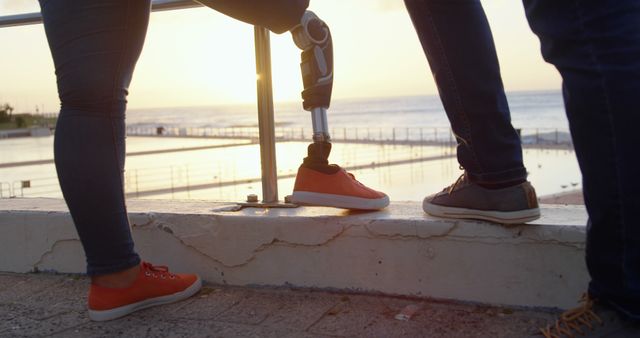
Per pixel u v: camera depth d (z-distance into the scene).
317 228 1.55
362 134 36.78
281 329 1.34
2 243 1.95
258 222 1.62
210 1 1.38
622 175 1.01
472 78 1.27
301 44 1.48
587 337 1.11
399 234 1.47
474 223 1.39
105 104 1.35
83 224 1.38
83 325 1.43
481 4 1.29
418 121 51.72
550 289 1.34
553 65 1.08
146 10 1.38
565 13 1.02
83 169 1.34
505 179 1.32
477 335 1.24
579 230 1.30
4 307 1.59
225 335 1.32
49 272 1.90
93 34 1.30
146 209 1.81
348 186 1.53
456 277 1.43
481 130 1.30
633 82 0.97
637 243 1.02
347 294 1.54
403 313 1.39
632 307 1.07
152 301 1.51
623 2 0.98
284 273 1.61
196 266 1.71
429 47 1.30
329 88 1.52
